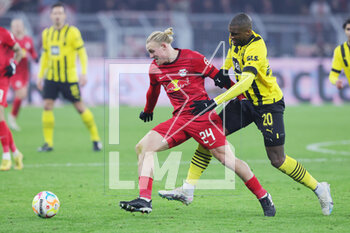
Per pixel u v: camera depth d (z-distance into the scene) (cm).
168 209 1942
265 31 7294
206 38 7088
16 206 1977
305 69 7144
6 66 2689
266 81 1791
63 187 2367
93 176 2656
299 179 1820
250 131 4775
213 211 1903
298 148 3694
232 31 1769
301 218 1773
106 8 8331
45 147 3572
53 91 3541
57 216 1811
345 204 1994
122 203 1697
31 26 6631
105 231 1600
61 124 5175
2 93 2714
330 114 6078
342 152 3503
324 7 8738
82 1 8212
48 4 8000
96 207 1964
